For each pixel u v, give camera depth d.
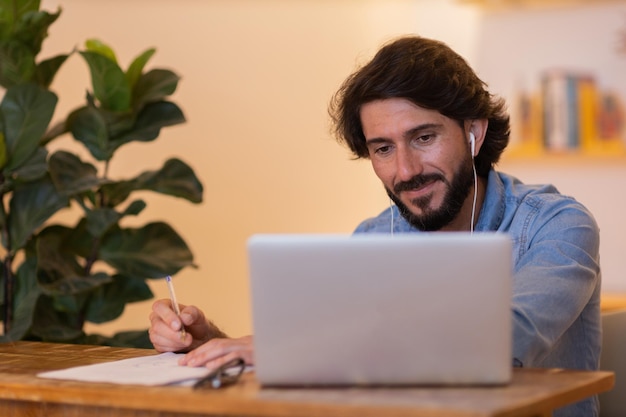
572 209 1.98
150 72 2.87
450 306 1.35
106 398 1.41
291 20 4.06
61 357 1.86
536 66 3.97
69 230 2.86
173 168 2.87
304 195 4.09
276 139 4.06
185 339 1.86
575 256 1.86
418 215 2.05
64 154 2.75
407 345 1.36
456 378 1.37
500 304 1.35
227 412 1.32
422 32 4.14
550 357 1.96
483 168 2.16
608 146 3.82
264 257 1.36
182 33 3.96
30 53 2.75
